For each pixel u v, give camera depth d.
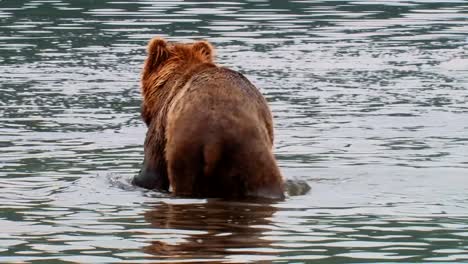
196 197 16.30
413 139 21.62
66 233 14.46
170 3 43.78
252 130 16.16
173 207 15.84
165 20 38.94
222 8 42.34
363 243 13.99
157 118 17.16
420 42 34.75
